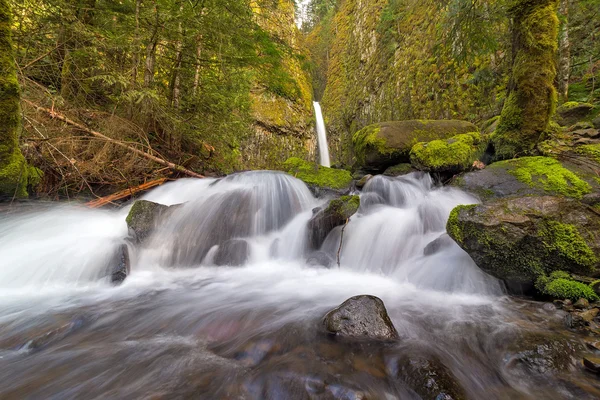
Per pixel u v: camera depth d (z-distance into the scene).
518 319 2.45
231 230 5.13
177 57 7.98
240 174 7.31
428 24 14.42
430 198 5.16
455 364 1.89
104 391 1.67
